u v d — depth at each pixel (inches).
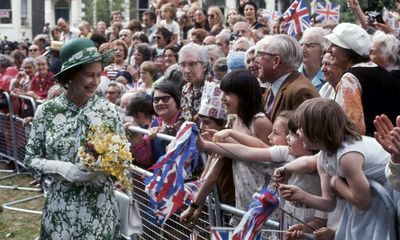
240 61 346.3
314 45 309.0
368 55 249.6
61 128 236.2
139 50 519.8
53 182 238.7
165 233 278.2
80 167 227.6
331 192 197.3
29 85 530.3
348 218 194.1
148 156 297.4
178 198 228.2
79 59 232.1
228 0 1315.2
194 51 336.2
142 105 338.0
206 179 239.1
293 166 206.8
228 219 243.3
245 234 204.2
